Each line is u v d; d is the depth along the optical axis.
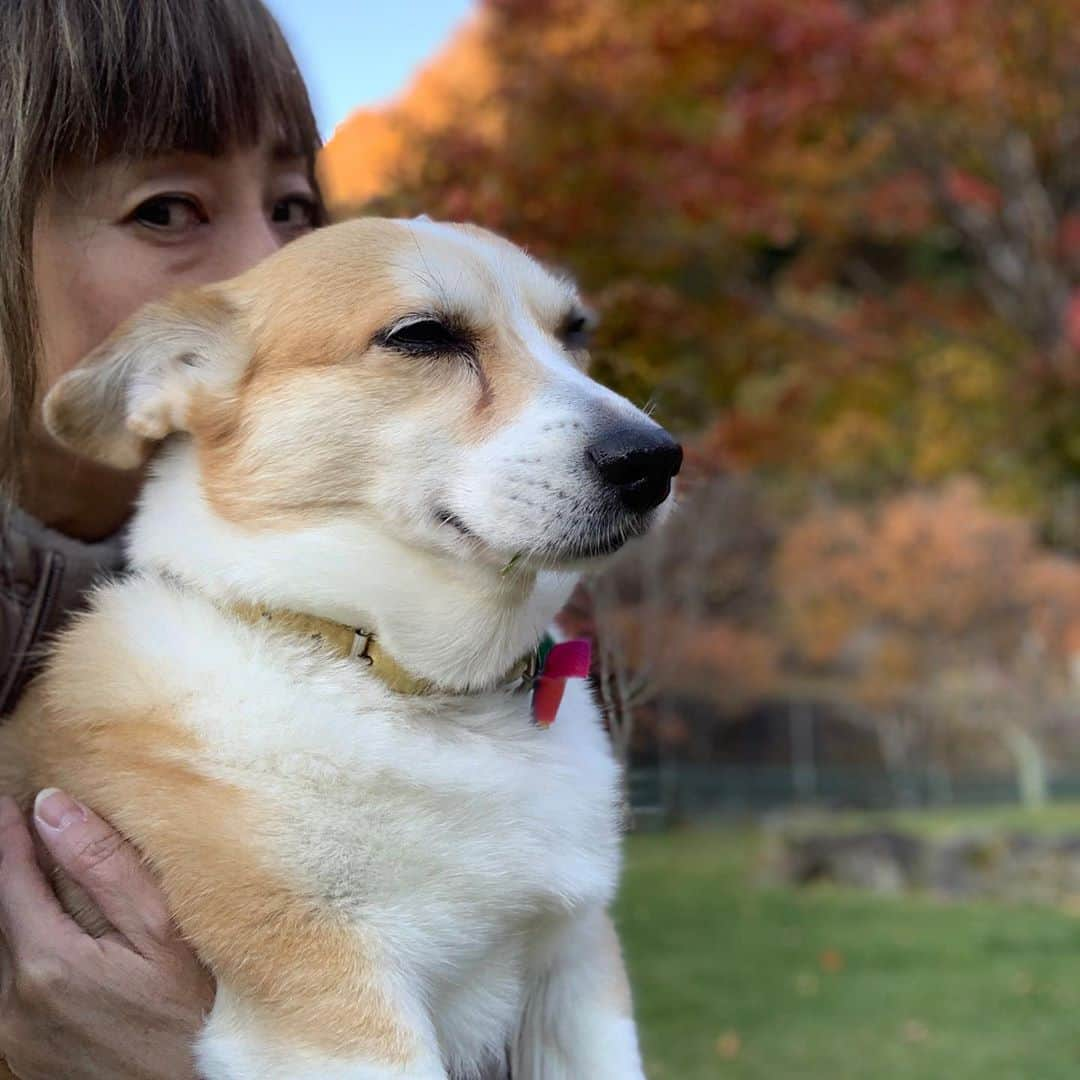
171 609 0.54
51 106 0.58
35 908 0.50
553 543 0.54
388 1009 0.48
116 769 0.51
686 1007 1.62
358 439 0.54
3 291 0.57
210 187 0.62
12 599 0.58
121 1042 0.49
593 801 0.54
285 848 0.49
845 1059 1.41
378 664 0.54
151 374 0.57
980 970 1.77
